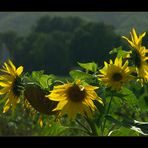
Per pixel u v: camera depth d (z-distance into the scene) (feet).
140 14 517.14
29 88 13.25
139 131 11.94
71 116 13.16
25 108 13.58
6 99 13.78
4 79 13.66
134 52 14.19
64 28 376.07
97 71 13.80
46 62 336.90
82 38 299.17
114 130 13.46
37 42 350.02
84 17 548.31
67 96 13.10
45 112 13.32
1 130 30.32
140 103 14.24
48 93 13.24
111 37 287.89
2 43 363.15
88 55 296.51
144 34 14.39
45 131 13.60
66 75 323.98
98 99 13.12
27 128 30.01
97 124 13.67
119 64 13.76
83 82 13.09
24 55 349.41
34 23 566.77
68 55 321.52
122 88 13.88
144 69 14.23
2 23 572.51
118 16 531.91
